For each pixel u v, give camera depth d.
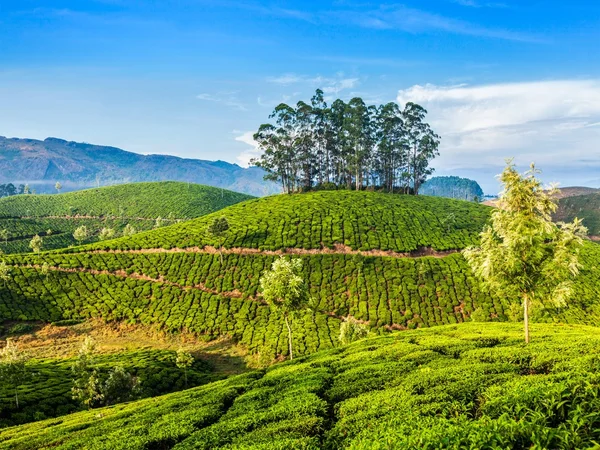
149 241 107.69
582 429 9.75
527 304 27.38
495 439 9.36
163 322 76.69
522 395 12.19
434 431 10.40
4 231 158.88
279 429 16.06
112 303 82.88
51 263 95.38
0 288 84.12
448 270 86.38
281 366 36.94
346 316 75.44
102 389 45.66
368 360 28.33
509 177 25.17
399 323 71.62
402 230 104.62
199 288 86.94
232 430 17.86
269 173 151.38
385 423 13.45
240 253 97.62
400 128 147.38
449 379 18.75
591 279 81.25
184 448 17.08
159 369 57.03
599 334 33.12
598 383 12.20
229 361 64.69
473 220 116.06
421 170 153.88
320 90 144.62
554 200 24.88
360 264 87.69
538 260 25.44
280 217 113.25
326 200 123.69
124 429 22.92
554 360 20.00
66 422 32.44
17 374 43.59
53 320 78.12
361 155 136.75
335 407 18.75
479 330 39.28
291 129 142.62
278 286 43.91
